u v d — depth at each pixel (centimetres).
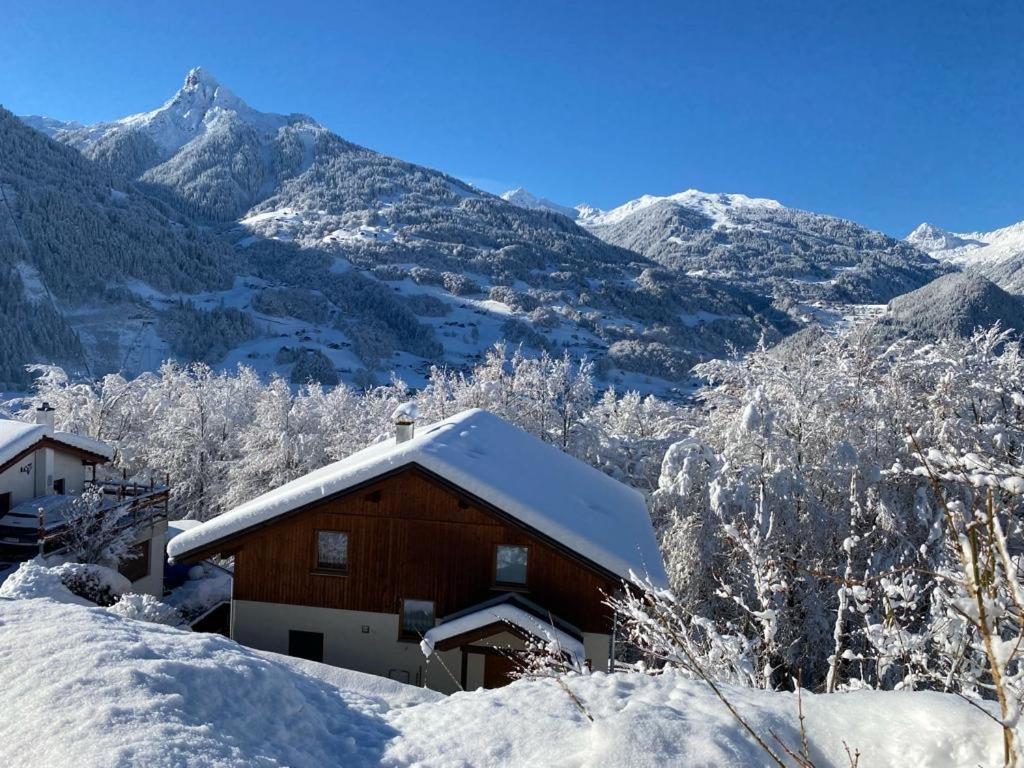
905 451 1952
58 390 4591
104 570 1903
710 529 2092
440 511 1448
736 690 515
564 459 2053
